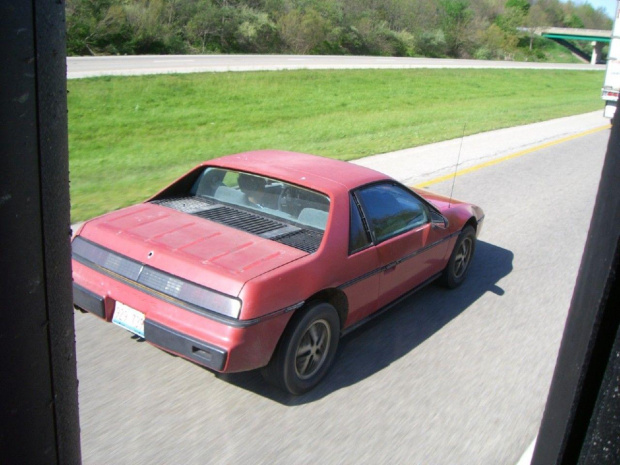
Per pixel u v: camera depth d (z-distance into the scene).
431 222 5.59
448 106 28.05
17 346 0.95
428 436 3.86
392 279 5.09
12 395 0.96
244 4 53.16
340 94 28.73
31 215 0.92
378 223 4.87
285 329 3.96
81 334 4.86
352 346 5.05
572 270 7.51
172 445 3.58
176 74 26.45
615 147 0.98
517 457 3.71
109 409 3.89
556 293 6.68
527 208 10.38
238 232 4.37
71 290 1.03
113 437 3.61
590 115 26.00
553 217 9.95
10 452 0.98
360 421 3.97
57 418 1.04
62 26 0.94
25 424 0.99
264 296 3.68
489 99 32.59
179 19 46.69
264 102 24.22
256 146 15.23
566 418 1.06
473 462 3.62
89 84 21.91
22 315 0.94
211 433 3.72
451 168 12.93
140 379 4.27
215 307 3.67
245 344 3.63
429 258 5.70
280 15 54.38
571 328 1.09
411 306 6.00
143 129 17.22
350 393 4.30
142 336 3.91
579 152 16.50
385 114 23.70
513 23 83.00
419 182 11.39
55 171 0.95
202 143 15.69
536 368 4.91
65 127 0.97
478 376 4.71
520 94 37.16
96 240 4.31
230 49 48.94
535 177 12.88
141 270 3.98
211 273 3.76
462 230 6.40
